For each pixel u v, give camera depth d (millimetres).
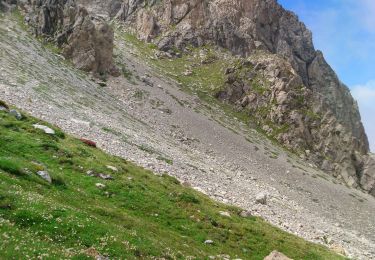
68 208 30062
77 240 26000
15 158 38906
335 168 152125
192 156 93500
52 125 58625
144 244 29266
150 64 181625
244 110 165500
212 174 81312
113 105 106625
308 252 48250
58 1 138625
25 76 89438
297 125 160000
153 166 64688
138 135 86062
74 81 108625
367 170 158875
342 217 99250
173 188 53094
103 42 133625
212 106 157500
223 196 65875
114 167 50438
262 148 135250
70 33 130250
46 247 22547
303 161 145375
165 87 152375
